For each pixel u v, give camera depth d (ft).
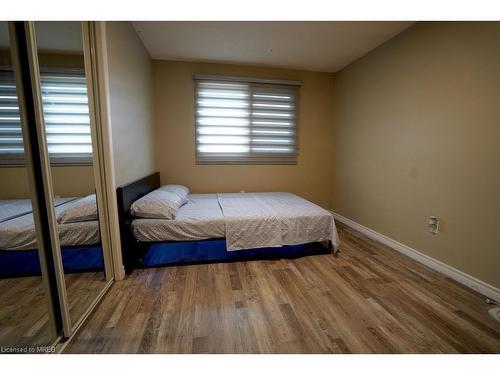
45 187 4.23
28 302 4.47
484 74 6.30
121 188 7.06
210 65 12.05
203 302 6.05
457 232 7.11
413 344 4.77
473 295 6.40
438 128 7.62
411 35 8.48
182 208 9.27
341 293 6.48
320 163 14.07
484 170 6.39
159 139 12.09
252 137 12.92
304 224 8.66
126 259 7.34
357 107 11.71
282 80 12.60
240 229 8.17
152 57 11.34
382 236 10.18
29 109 4.01
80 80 5.66
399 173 9.25
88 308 5.58
